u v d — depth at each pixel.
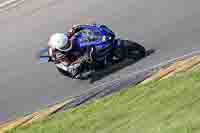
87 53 64.94
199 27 68.12
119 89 63.78
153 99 56.22
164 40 68.62
